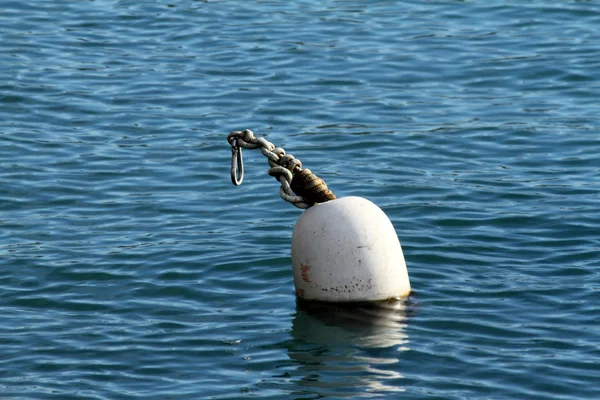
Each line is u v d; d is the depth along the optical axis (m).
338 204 24.95
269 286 26.19
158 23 55.66
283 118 41.78
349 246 24.53
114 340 23.08
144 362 21.95
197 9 58.19
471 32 53.09
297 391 20.44
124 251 28.75
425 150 37.78
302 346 22.56
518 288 25.67
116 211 32.41
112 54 50.44
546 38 51.66
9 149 38.12
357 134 39.66
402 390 20.38
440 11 57.09
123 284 26.47
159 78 46.91
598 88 44.53
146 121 41.59
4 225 31.09
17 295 25.77
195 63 49.06
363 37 52.59
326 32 53.56
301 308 24.69
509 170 35.53
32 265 27.75
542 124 40.19
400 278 25.08
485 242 29.05
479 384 20.64
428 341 22.66
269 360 21.92
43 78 46.44
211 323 23.97
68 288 26.23
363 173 35.56
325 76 46.97
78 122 41.38
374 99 43.88
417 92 44.75
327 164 36.62
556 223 30.31
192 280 26.69
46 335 23.39
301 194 25.45
